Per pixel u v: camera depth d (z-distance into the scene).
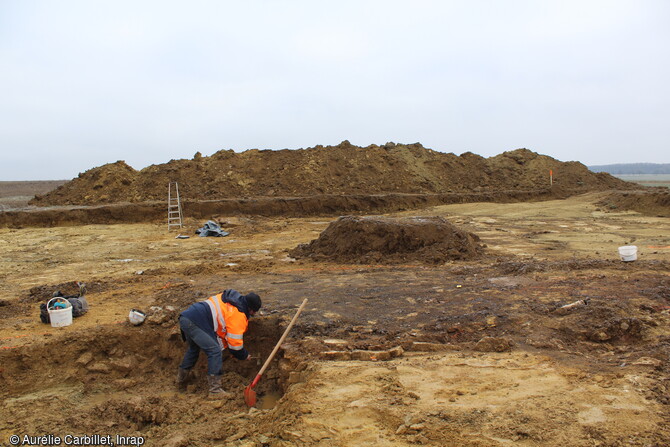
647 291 7.12
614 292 7.19
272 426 4.44
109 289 9.06
